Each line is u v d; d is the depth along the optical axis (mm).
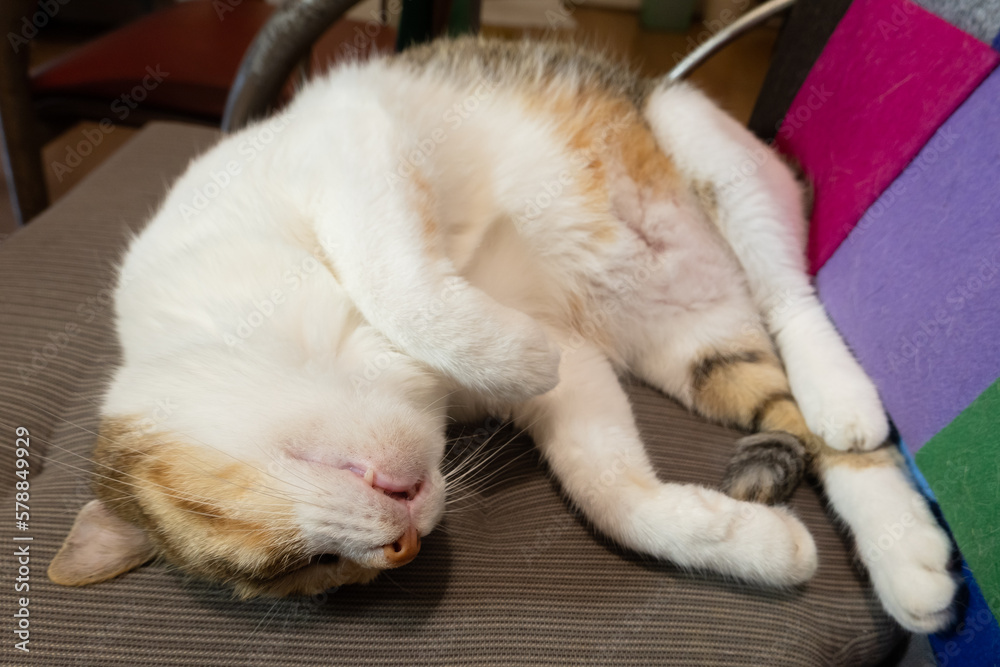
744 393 562
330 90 548
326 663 454
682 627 471
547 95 586
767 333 580
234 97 648
